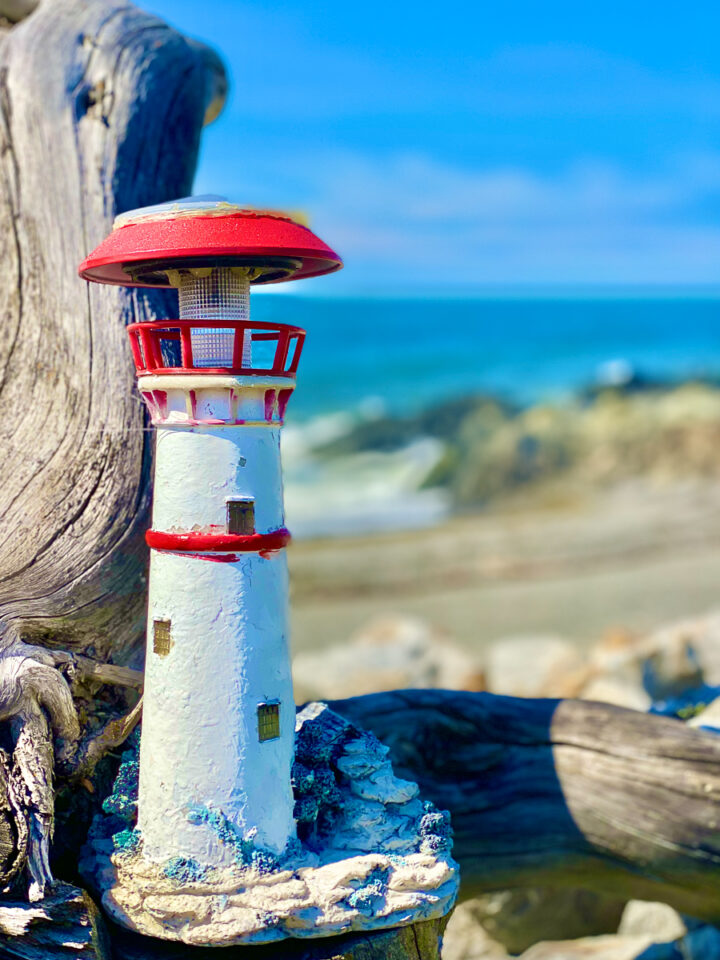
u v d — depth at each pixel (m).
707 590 2.46
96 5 0.87
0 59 0.83
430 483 3.66
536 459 3.73
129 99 0.80
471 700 0.65
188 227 0.44
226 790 0.46
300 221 0.47
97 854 0.50
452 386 5.00
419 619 2.27
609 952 0.75
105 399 0.64
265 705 0.47
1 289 0.73
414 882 0.48
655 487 3.53
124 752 0.54
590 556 2.80
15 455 0.63
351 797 0.51
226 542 0.45
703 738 0.63
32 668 0.49
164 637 0.46
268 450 0.47
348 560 2.80
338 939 0.47
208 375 0.45
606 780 0.62
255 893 0.46
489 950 0.79
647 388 4.65
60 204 0.75
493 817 0.63
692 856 0.62
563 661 1.42
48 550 0.57
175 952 0.47
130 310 0.69
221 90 0.98
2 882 0.47
